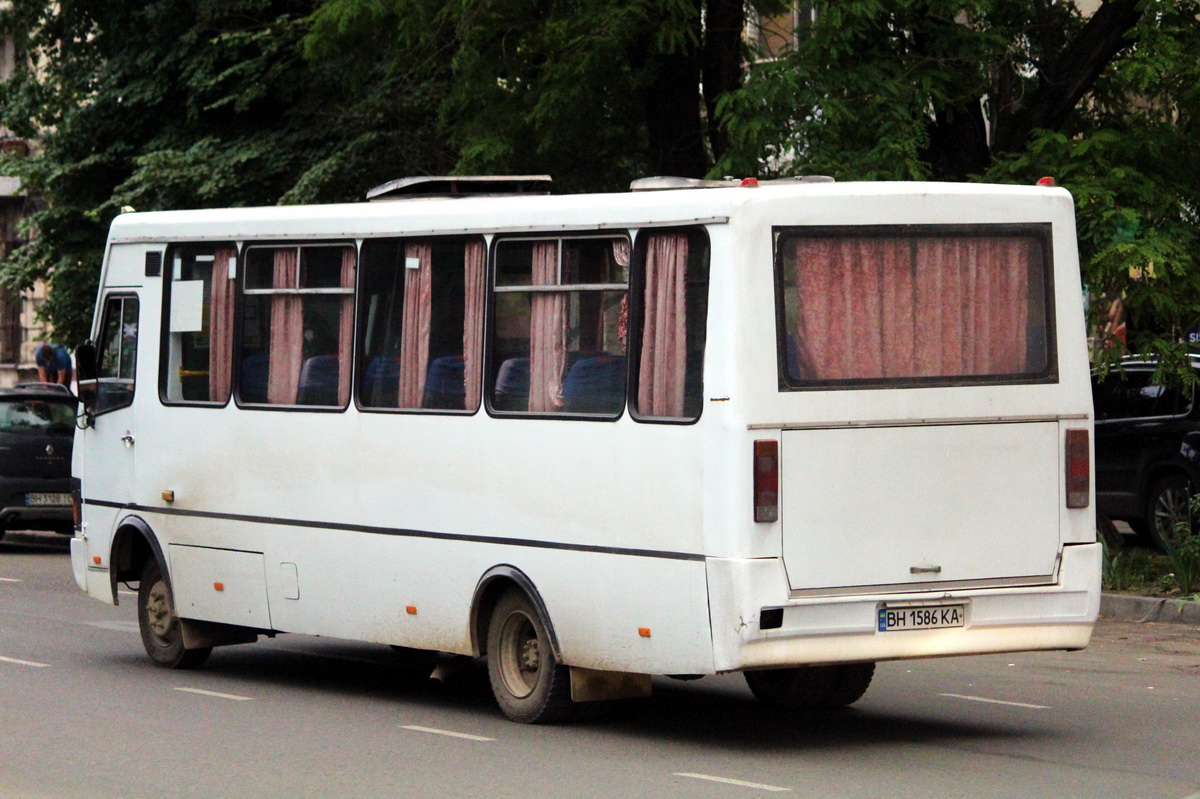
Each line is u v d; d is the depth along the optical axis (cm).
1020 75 2250
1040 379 1237
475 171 2383
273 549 1502
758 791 1067
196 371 1593
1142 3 2017
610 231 1235
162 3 3198
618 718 1352
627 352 1216
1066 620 1231
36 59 3541
